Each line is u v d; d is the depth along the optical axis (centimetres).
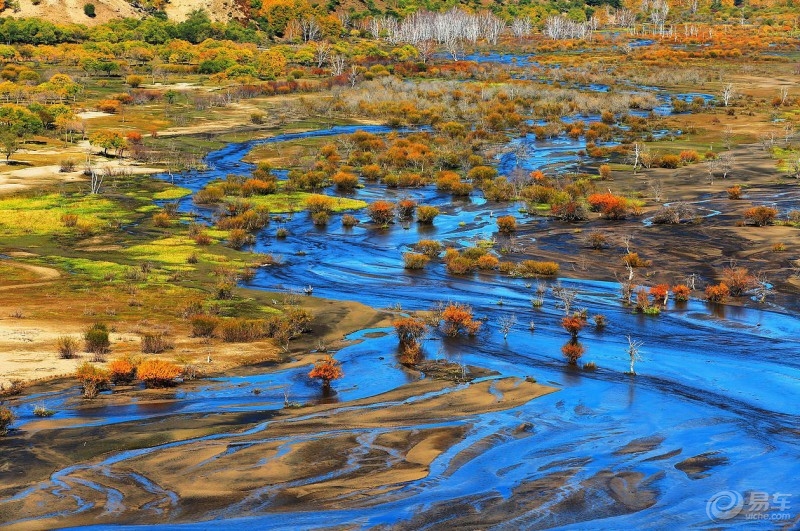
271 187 10344
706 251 7325
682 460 3572
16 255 7438
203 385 4512
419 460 3538
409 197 10188
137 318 5681
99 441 3716
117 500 3148
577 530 2936
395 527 2952
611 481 3347
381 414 4094
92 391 4300
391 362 4931
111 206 9400
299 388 4488
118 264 7181
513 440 3775
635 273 6881
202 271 7056
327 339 5362
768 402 4297
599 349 5172
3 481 3309
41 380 4494
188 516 3020
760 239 7575
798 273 6631
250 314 5834
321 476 3375
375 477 3366
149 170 11400
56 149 12288
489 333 5494
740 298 6197
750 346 5184
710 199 9275
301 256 7706
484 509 3094
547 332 5522
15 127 12394
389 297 6384
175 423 3950
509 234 8288
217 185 10319
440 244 8025
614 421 4034
